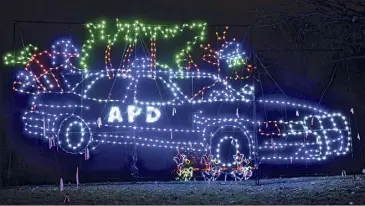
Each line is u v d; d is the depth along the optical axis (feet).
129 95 40.29
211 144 39.19
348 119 42.63
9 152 39.70
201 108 41.16
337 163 44.32
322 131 40.55
